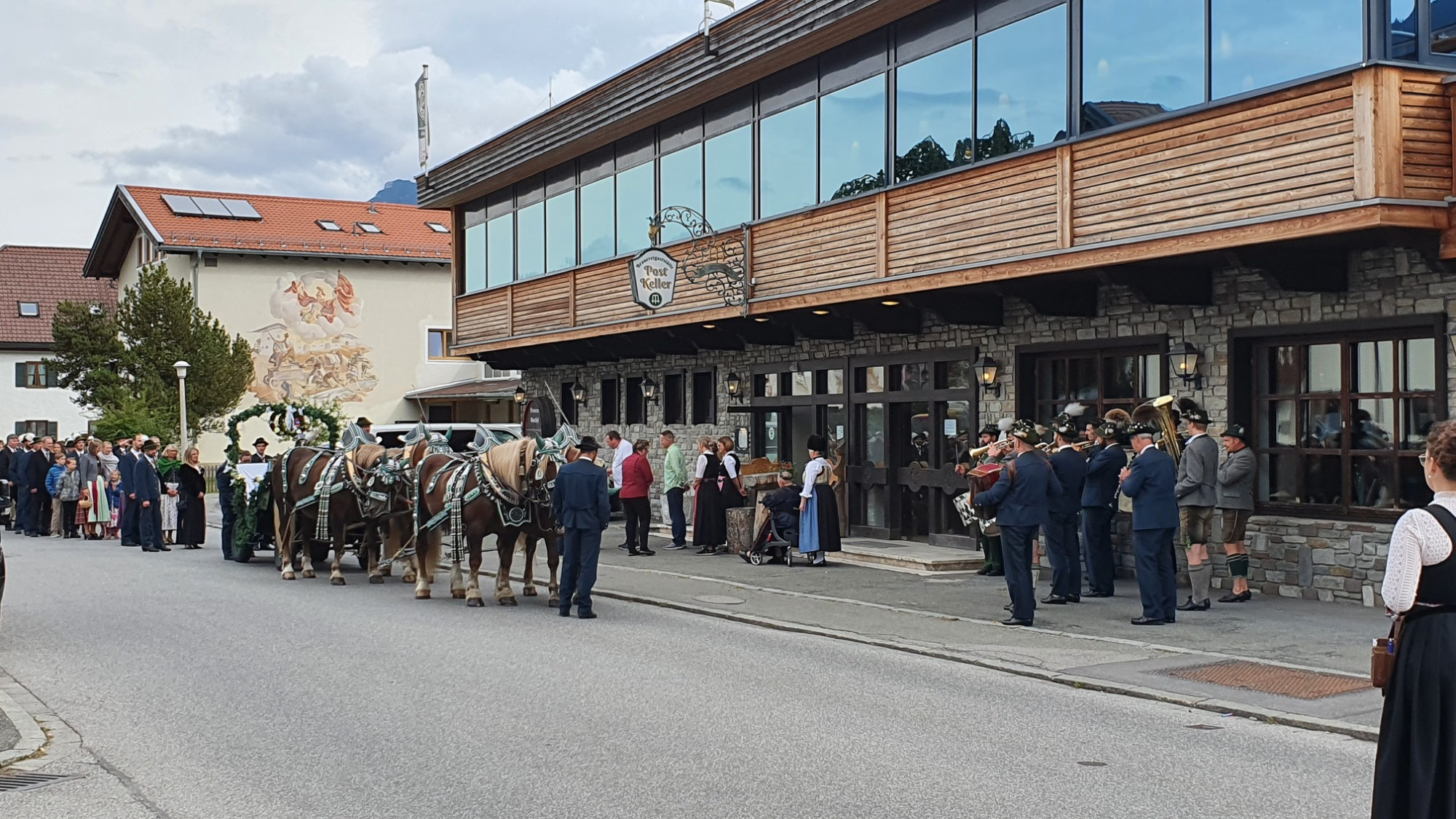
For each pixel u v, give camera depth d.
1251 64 13.05
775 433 23.45
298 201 53.31
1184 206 13.57
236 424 21.58
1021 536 13.03
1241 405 15.02
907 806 6.94
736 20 20.22
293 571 18.73
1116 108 14.56
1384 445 13.71
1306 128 12.38
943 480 19.08
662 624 13.88
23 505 30.47
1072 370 17.33
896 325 19.27
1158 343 15.87
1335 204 12.05
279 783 7.54
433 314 52.19
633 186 24.75
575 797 7.16
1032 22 15.70
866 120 18.66
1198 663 10.89
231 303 48.66
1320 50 12.38
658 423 26.98
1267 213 12.71
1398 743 5.44
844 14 17.86
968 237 16.38
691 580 17.30
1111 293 16.50
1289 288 13.61
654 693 10.01
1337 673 10.39
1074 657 11.26
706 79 21.05
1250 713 9.13
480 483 15.30
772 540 19.08
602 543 23.28
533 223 28.48
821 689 10.19
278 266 49.44
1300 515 14.52
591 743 8.38
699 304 21.72
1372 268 13.60
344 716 9.29
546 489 15.25
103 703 9.84
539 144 26.50
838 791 7.24
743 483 21.02
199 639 12.84
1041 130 15.59
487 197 30.45
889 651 12.03
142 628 13.68
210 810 7.01
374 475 17.58
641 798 7.13
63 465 29.72
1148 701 9.70
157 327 44.81
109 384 44.97
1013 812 6.82
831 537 18.72
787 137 20.36
